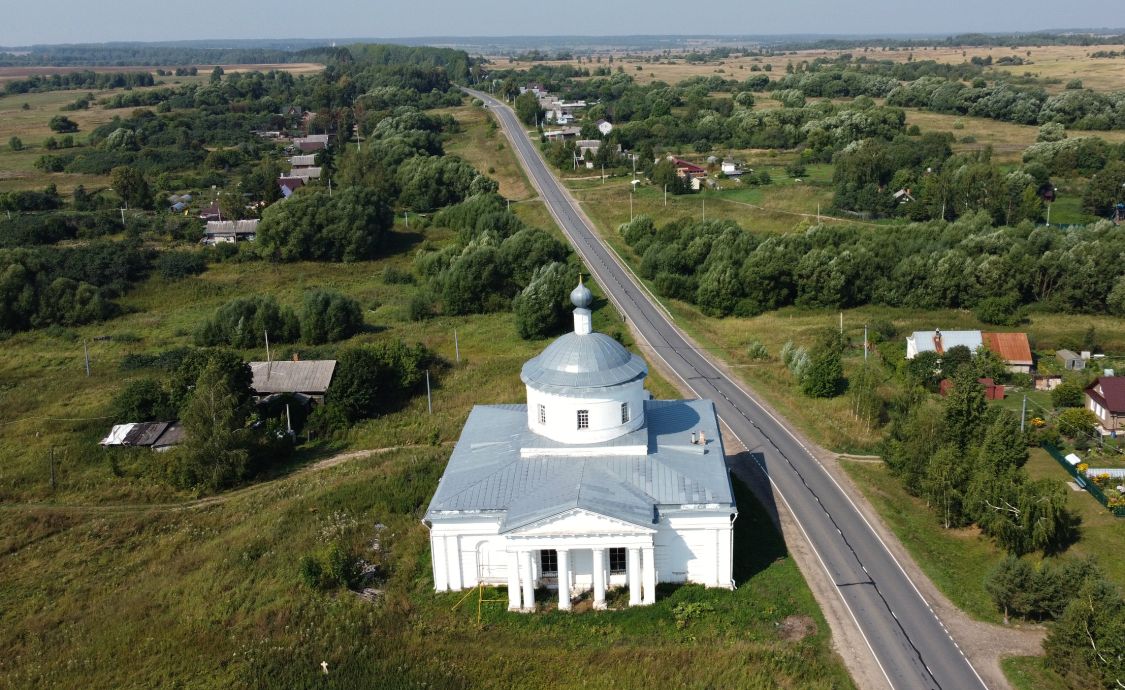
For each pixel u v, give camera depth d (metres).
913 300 119.06
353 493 67.19
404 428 82.75
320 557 57.06
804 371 87.88
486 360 101.38
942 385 87.12
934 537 59.06
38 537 64.56
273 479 73.75
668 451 56.56
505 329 114.44
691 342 104.31
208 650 49.25
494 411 64.31
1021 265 115.25
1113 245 114.25
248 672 47.09
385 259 153.50
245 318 111.00
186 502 70.25
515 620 50.44
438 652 48.06
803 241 125.12
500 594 52.81
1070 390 81.31
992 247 120.25
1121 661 41.91
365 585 54.75
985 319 111.75
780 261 119.75
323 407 84.44
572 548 50.16
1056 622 46.22
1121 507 61.34
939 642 48.03
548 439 56.25
